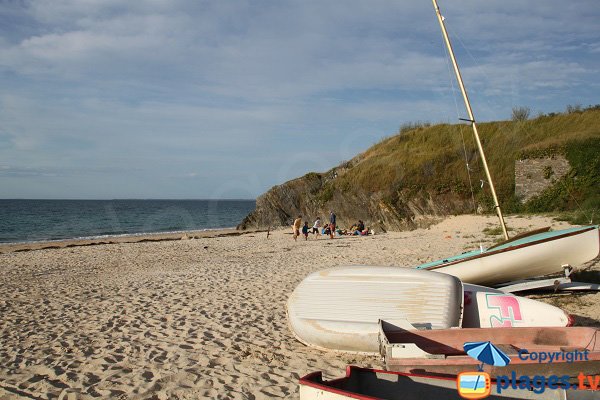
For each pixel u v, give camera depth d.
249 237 30.77
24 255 21.81
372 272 7.17
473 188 30.25
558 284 9.19
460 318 6.56
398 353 5.21
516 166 28.92
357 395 3.81
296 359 6.80
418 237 23.73
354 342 6.67
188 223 62.56
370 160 38.38
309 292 7.34
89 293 11.93
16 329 8.64
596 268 11.63
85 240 35.66
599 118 30.08
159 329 8.53
